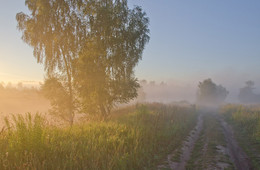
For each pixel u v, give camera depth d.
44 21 16.20
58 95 16.75
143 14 18.17
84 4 17.17
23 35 17.05
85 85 16.78
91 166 5.59
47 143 6.11
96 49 16.28
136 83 18.72
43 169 4.84
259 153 8.99
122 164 6.14
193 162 7.99
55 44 16.66
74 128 9.86
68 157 5.67
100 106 17.86
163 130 12.95
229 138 12.90
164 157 8.37
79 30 17.39
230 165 7.39
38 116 6.20
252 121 16.70
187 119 21.88
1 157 4.84
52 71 17.33
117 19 16.91
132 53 17.69
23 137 5.50
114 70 17.77
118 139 8.19
